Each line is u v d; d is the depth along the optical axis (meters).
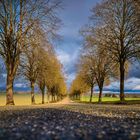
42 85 76.50
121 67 47.34
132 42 45.88
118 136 7.62
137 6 41.28
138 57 45.81
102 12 47.69
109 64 63.69
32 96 59.78
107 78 71.19
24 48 33.75
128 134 8.00
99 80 70.19
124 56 47.03
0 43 33.53
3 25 33.31
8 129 9.08
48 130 8.91
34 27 33.12
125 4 46.12
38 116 14.03
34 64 56.12
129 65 55.94
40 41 33.50
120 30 46.59
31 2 33.56
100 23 48.25
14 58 33.97
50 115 14.77
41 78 61.03
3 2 32.94
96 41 48.00
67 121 12.16
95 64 69.88
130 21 45.53
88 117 14.76
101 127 10.00
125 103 44.31
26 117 13.46
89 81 83.62
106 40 47.28
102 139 7.16
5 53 33.81
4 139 7.12
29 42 33.56
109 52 47.97
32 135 7.80
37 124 10.57
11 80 34.38
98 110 22.00
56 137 7.53
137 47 45.62
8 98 34.47
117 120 13.38
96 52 55.06
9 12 33.53
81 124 11.05
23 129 9.06
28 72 57.25
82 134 8.12
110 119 13.92
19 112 16.92
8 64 33.94
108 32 46.88
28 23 33.19
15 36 33.75
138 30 44.47
